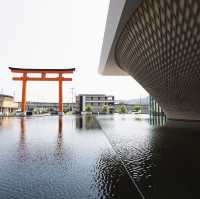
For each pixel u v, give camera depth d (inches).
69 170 240.1
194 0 296.4
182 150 350.0
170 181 201.8
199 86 595.2
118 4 426.6
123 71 1093.8
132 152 337.1
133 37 514.6
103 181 203.3
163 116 1267.2
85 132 613.6
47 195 173.0
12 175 222.4
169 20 369.7
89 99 3046.3
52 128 727.7
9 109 2094.0
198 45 399.9
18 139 477.1
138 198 166.1
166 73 626.8
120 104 3408.0
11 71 1449.3
